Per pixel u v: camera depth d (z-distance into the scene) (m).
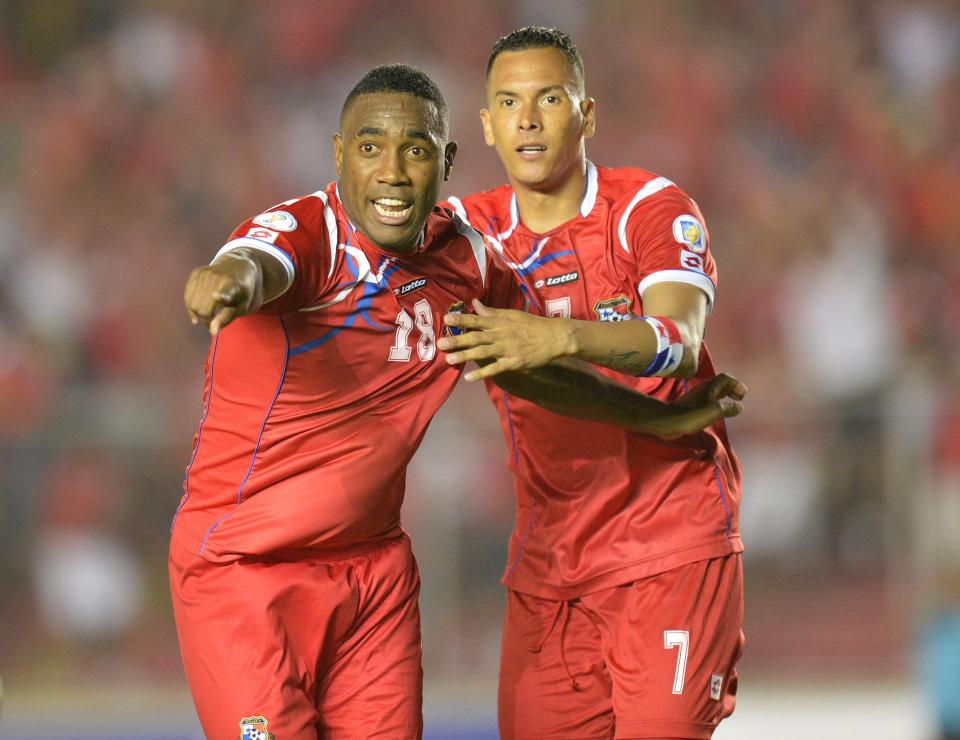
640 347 11.27
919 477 33.41
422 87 11.31
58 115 47.56
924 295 44.66
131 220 45.78
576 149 13.26
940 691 25.31
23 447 34.31
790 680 33.66
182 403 35.16
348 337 11.61
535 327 10.80
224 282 9.61
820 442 34.44
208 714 12.02
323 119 49.34
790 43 50.66
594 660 13.88
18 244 44.62
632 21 51.31
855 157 48.31
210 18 50.25
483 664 32.47
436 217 12.09
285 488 11.94
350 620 12.40
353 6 51.03
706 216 47.75
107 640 34.28
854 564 34.25
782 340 43.69
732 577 13.60
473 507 33.16
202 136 47.84
